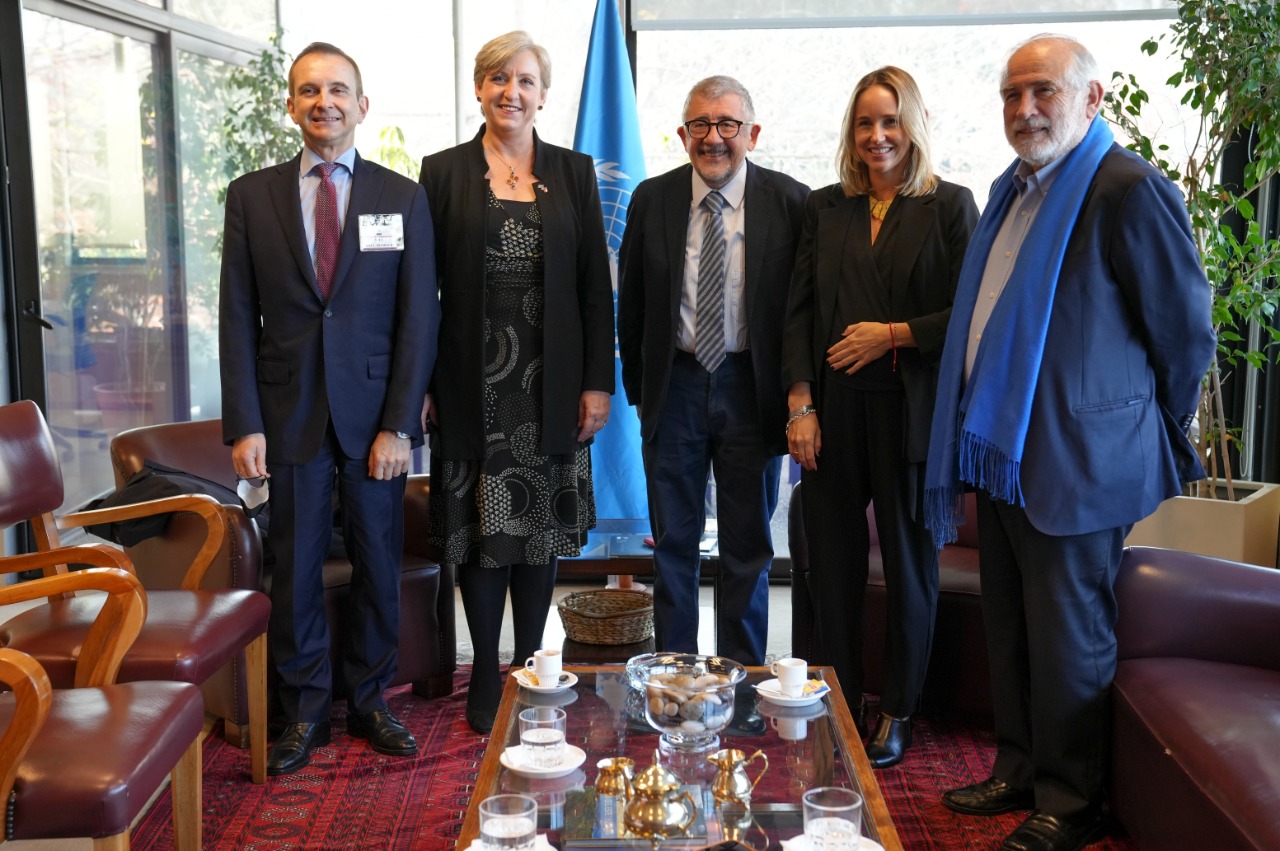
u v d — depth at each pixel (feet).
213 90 15.65
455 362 10.19
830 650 10.12
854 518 9.94
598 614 11.16
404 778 9.61
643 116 15.57
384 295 9.97
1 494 8.71
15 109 14.67
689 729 6.54
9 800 5.90
